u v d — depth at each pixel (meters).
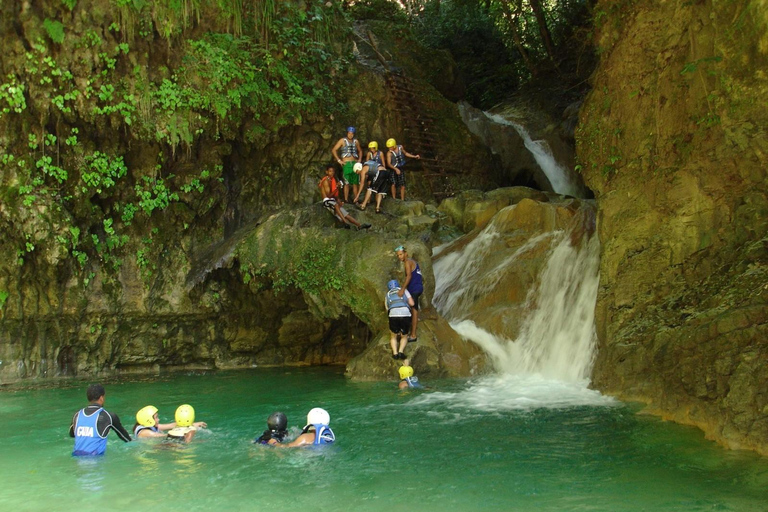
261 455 6.41
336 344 14.40
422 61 20.23
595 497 5.08
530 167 19.11
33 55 11.02
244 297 13.52
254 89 13.12
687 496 5.06
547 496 5.12
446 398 9.06
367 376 11.14
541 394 9.13
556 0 25.03
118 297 12.59
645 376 8.42
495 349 11.26
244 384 11.10
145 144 12.38
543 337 11.02
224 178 13.91
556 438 6.82
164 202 12.79
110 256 12.53
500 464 5.98
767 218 7.92
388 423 7.64
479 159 18.05
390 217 13.99
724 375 6.75
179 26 12.23
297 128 14.73
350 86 16.19
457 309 12.25
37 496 5.28
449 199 15.10
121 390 10.62
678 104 9.22
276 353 14.05
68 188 11.80
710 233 8.54
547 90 22.62
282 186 14.83
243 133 13.67
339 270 11.84
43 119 11.35
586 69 21.56
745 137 8.17
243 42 13.21
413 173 16.66
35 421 8.27
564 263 11.43
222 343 13.71
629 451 6.29
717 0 8.55
